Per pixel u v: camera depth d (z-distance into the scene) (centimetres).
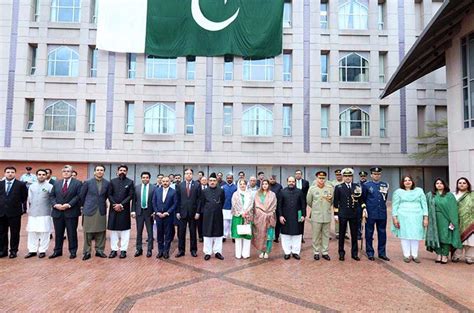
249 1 2144
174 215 843
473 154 1169
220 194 839
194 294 558
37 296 543
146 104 2203
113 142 2158
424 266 751
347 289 589
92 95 2169
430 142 2219
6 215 796
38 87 2153
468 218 774
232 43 2128
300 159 2200
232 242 1046
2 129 2123
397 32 2280
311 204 842
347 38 2270
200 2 2128
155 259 807
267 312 485
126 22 2120
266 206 828
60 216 817
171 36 2122
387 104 2252
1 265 735
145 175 852
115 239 830
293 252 826
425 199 792
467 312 489
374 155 2219
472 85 1191
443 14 1112
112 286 596
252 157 2189
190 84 2200
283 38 2248
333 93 2238
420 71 1509
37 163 2156
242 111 2212
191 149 2180
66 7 2225
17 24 2173
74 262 768
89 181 823
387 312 488
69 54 2198
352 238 816
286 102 2223
